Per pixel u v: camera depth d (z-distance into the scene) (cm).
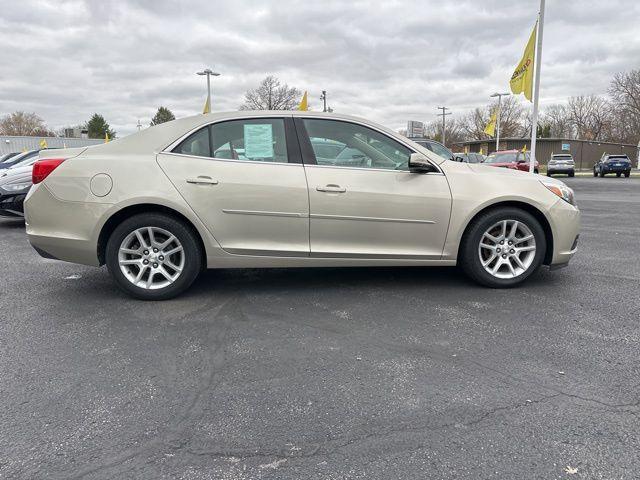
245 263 403
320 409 240
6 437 217
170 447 211
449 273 487
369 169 405
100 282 468
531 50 1530
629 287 438
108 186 385
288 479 191
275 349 309
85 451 208
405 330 339
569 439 215
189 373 278
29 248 657
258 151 401
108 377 273
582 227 834
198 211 388
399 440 215
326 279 468
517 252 429
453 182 412
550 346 311
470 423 227
